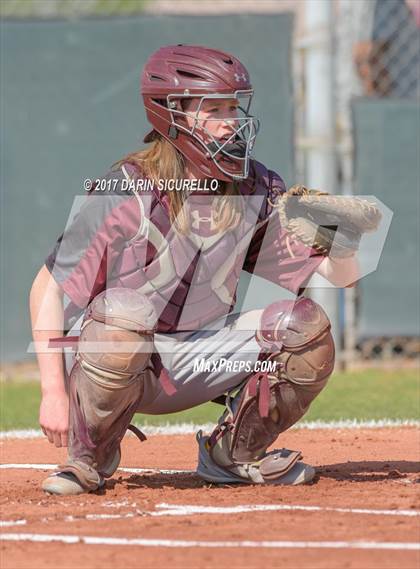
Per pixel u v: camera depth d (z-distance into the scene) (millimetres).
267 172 13312
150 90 12523
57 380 12297
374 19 32469
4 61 26203
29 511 11539
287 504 11898
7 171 26250
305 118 28562
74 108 26391
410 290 27797
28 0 34188
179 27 26609
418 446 17469
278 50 26750
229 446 13047
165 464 15766
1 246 26203
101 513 11422
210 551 9695
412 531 10438
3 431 20094
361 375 27938
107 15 26359
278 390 12586
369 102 27688
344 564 9203
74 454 12508
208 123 12414
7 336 26266
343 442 17922
